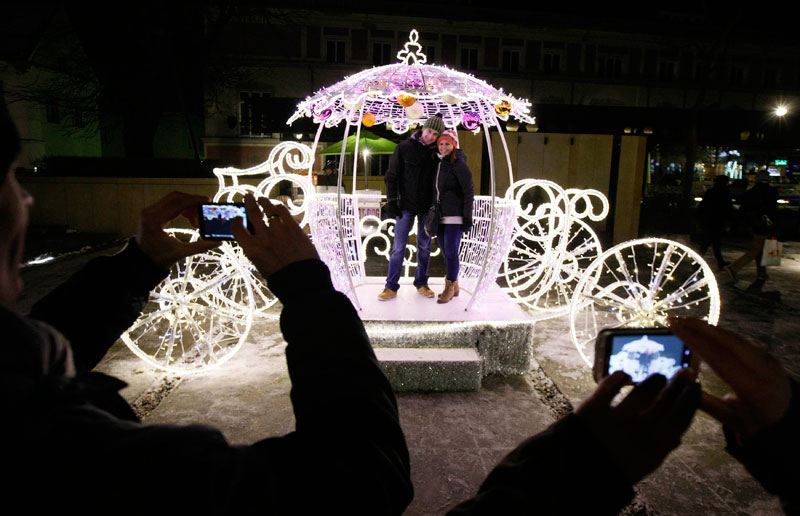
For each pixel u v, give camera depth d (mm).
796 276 8562
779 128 18938
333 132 16234
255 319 5742
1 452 418
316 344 729
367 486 584
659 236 12719
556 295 7039
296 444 607
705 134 18453
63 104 17203
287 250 823
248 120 17594
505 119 4359
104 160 13289
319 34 22656
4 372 428
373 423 663
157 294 4023
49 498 431
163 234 980
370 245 11344
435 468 2910
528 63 24609
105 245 10852
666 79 25828
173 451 471
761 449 691
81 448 448
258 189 5379
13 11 17391
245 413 3523
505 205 4492
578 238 10945
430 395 3811
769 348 5008
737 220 9023
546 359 4574
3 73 16672
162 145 23828
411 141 4547
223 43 21891
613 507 551
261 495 504
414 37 4230
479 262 5484
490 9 23812
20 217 547
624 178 10945
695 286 3961
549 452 576
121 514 442
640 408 576
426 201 4531
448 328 4090
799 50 26625
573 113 17797
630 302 4055
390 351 4004
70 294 920
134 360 4461
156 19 14164
